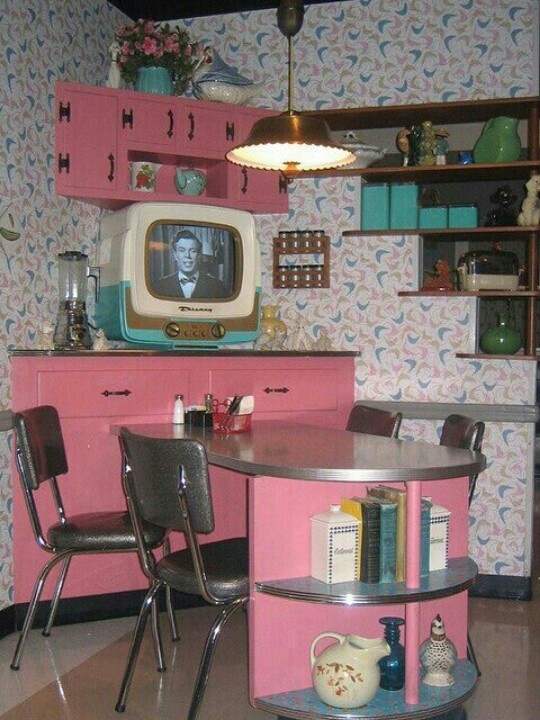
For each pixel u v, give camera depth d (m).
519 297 3.92
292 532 2.37
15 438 2.95
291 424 3.45
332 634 2.35
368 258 3.96
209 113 3.69
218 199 3.73
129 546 2.81
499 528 3.79
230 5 3.99
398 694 2.34
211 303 3.65
